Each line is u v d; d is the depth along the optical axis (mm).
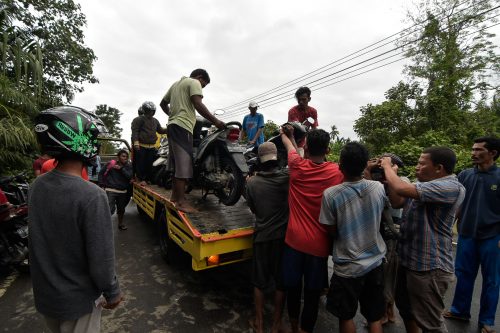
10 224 3500
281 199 2588
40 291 1317
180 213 3236
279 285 2484
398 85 12383
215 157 3639
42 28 12344
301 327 2381
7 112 4801
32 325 2682
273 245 2562
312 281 2283
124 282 3477
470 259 2791
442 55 12891
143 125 5605
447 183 2012
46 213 1282
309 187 2301
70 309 1308
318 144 2322
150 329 2613
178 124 3219
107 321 2717
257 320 2561
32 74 5125
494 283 2625
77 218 1271
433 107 10734
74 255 1304
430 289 2061
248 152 4566
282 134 2898
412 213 2146
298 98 4434
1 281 3564
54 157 1343
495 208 2629
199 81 3467
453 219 2100
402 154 8281
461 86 11445
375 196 2016
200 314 2861
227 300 3129
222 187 3580
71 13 14070
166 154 5020
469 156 6945
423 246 2076
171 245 3910
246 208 3789
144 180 5828
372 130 11234
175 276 3646
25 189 4242
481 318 2713
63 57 13727
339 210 2023
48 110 1365
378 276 2045
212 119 3320
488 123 11945
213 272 3777
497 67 12844
